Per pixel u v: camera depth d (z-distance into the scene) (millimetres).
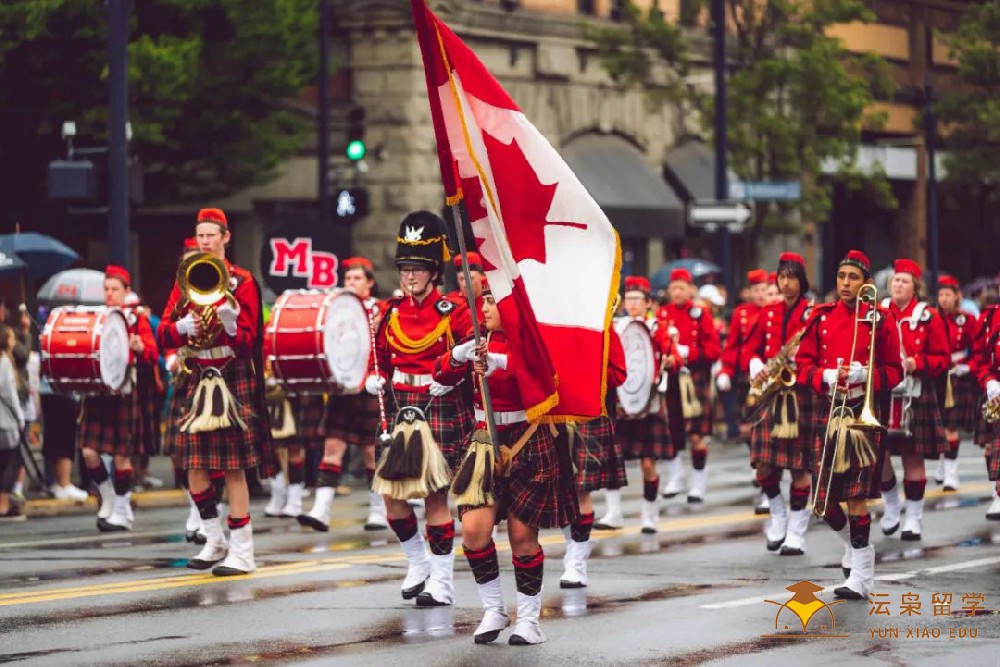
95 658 20812
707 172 92375
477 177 21766
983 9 108625
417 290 24984
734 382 63750
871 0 111875
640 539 33062
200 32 63094
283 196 77188
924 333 33500
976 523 35531
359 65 76875
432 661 20672
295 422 37312
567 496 22188
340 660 20734
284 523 36781
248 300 27906
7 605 24578
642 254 88938
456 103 21359
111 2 45844
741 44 81562
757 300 38969
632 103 88938
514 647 21594
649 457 34062
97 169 46219
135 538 33938
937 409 33562
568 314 21797
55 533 35250
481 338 21562
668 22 87500
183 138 65000
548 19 83438
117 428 35438
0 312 43656
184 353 27797
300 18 66375
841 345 26234
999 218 125875
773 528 31281
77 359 33969
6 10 56188
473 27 79000
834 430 25406
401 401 25125
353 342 34781
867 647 21609
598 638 22172
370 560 29516
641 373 33875
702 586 26656
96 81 59375
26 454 43031
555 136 84188
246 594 25672
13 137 60719
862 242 116250
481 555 21953
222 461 27672
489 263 21641
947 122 111625
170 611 24141
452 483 22328
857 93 80125
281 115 69750
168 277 78125
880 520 36250
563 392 21641
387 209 76500
